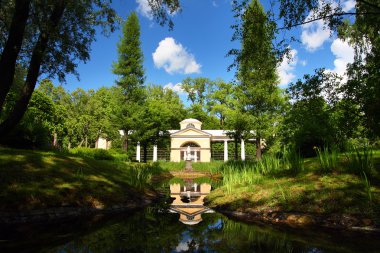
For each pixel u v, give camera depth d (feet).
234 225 19.08
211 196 32.37
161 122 133.18
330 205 20.51
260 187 28.32
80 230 17.39
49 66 34.53
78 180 29.27
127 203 28.30
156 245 13.82
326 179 25.77
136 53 116.88
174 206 29.01
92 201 25.88
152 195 36.06
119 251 12.78
